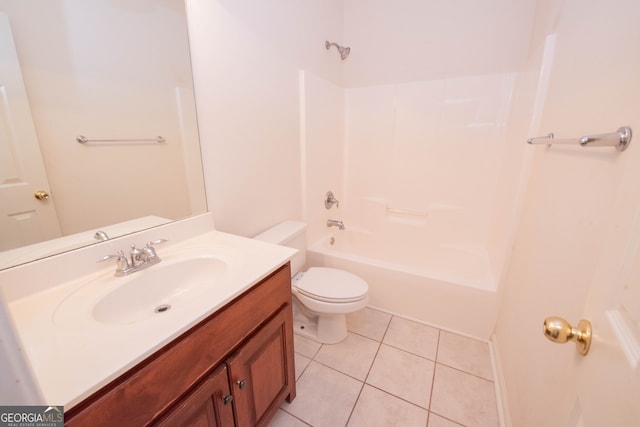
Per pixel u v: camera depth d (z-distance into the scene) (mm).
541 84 1293
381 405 1235
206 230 1215
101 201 894
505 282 1515
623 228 382
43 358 519
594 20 815
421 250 2301
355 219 2584
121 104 914
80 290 771
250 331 863
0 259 696
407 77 2125
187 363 650
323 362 1473
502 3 1753
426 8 1957
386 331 1714
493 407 1228
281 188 1703
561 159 950
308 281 1545
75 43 794
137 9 915
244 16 1276
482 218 2090
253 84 1377
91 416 476
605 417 340
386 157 2338
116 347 549
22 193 729
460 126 2031
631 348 312
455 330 1700
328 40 2025
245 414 876
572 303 689
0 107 678
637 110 507
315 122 1929
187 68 1067
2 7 662
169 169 1076
